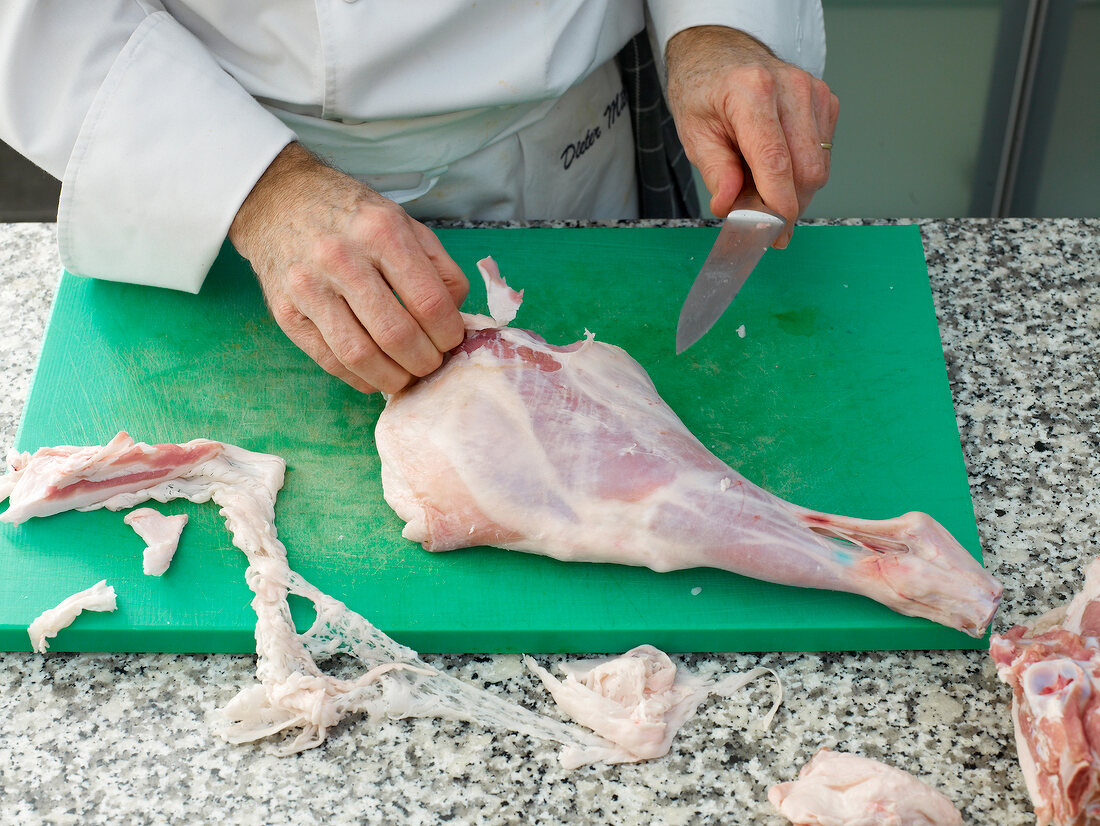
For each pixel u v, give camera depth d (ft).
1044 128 6.37
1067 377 4.58
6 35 4.38
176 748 3.98
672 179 5.64
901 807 3.80
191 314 4.71
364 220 4.28
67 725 4.01
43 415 4.50
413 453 4.25
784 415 4.48
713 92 4.53
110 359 4.62
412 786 3.92
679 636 4.11
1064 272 4.83
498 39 4.71
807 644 4.12
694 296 4.40
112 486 4.30
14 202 7.25
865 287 4.75
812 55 5.15
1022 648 3.84
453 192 5.03
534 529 4.17
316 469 4.40
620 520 4.15
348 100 4.67
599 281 4.79
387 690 4.03
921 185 6.94
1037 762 3.76
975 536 4.24
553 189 5.20
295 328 4.35
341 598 4.17
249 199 4.46
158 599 4.17
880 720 4.00
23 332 4.79
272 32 4.60
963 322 4.71
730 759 3.95
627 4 5.04
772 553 4.11
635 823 3.86
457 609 4.15
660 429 4.24
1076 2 5.90
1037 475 4.38
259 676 4.03
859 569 4.09
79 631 4.11
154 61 4.47
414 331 4.23
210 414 4.50
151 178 4.45
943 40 6.22
